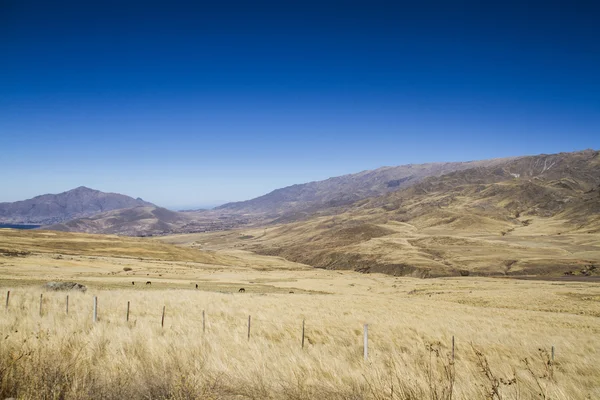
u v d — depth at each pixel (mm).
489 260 191625
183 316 23078
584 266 165875
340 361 10719
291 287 84000
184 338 12531
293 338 18328
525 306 57375
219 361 9000
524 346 20250
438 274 177125
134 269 104125
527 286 100750
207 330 16297
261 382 7605
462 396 7188
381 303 48062
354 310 35719
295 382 7809
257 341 14625
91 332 12352
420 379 7867
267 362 9695
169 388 6766
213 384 7238
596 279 135250
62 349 9258
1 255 95188
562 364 15758
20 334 11234
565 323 35531
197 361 9094
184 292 42031
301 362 10031
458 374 9727
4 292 28578
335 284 104188
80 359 8375
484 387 7266
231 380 7727
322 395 7137
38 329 12891
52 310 20203
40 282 50219
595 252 194000
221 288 66312
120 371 7695
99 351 9875
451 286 103375
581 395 8891
